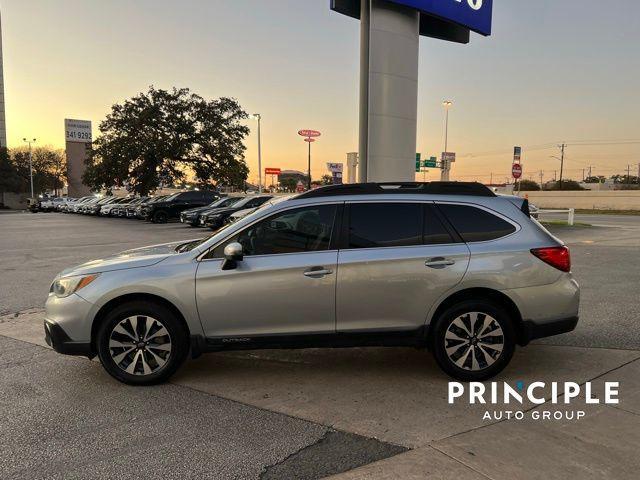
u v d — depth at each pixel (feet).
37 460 10.52
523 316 14.44
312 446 11.02
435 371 15.57
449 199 14.87
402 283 14.15
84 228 81.00
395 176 54.03
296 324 14.30
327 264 14.11
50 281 32.01
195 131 145.48
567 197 184.55
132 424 12.15
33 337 19.57
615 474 9.70
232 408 13.03
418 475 9.78
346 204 14.70
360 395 13.79
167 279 14.20
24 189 253.03
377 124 52.80
